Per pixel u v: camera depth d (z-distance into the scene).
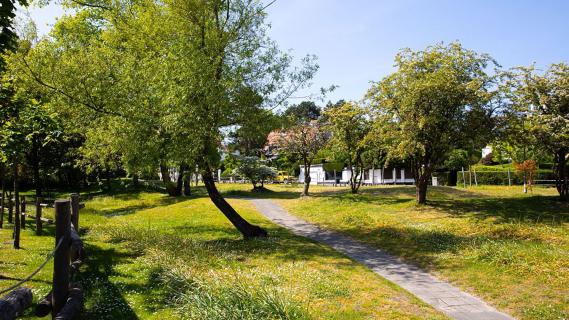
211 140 12.93
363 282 9.34
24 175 31.27
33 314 6.16
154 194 35.28
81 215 19.78
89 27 23.98
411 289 9.34
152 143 12.89
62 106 14.72
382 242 14.55
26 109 9.41
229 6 14.13
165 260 10.23
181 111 11.55
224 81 12.35
